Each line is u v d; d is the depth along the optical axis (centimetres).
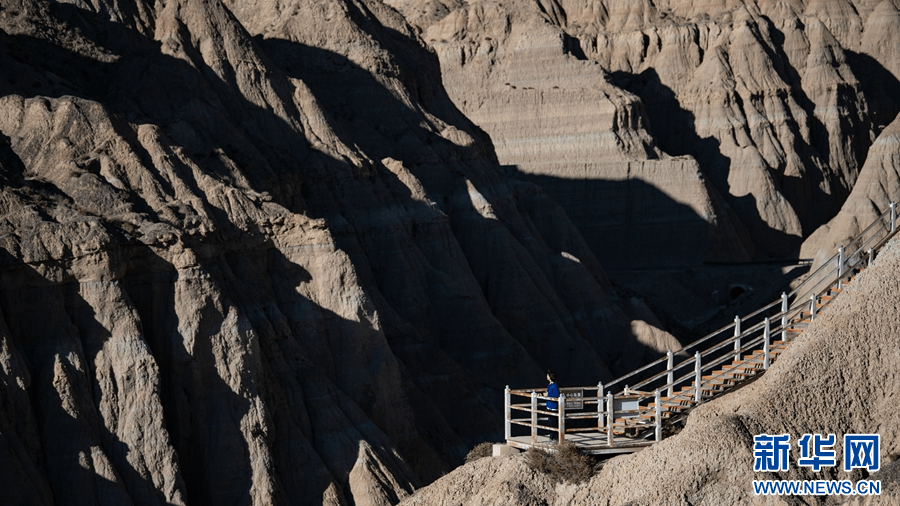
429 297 7681
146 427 4822
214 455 5025
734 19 17400
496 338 7681
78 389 4753
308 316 5991
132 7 7969
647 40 17512
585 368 8300
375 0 10644
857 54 18275
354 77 9019
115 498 4606
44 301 4819
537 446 3177
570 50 16050
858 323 2966
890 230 3578
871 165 12019
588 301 9206
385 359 6094
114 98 6581
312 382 5628
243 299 5559
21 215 4969
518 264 8581
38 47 6919
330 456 5397
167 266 5219
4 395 4497
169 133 6366
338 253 6162
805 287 10344
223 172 6256
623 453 3117
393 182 7994
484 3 16500
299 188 7088
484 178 9181
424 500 3209
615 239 13862
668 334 8888
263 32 9419
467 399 6825
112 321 4916
